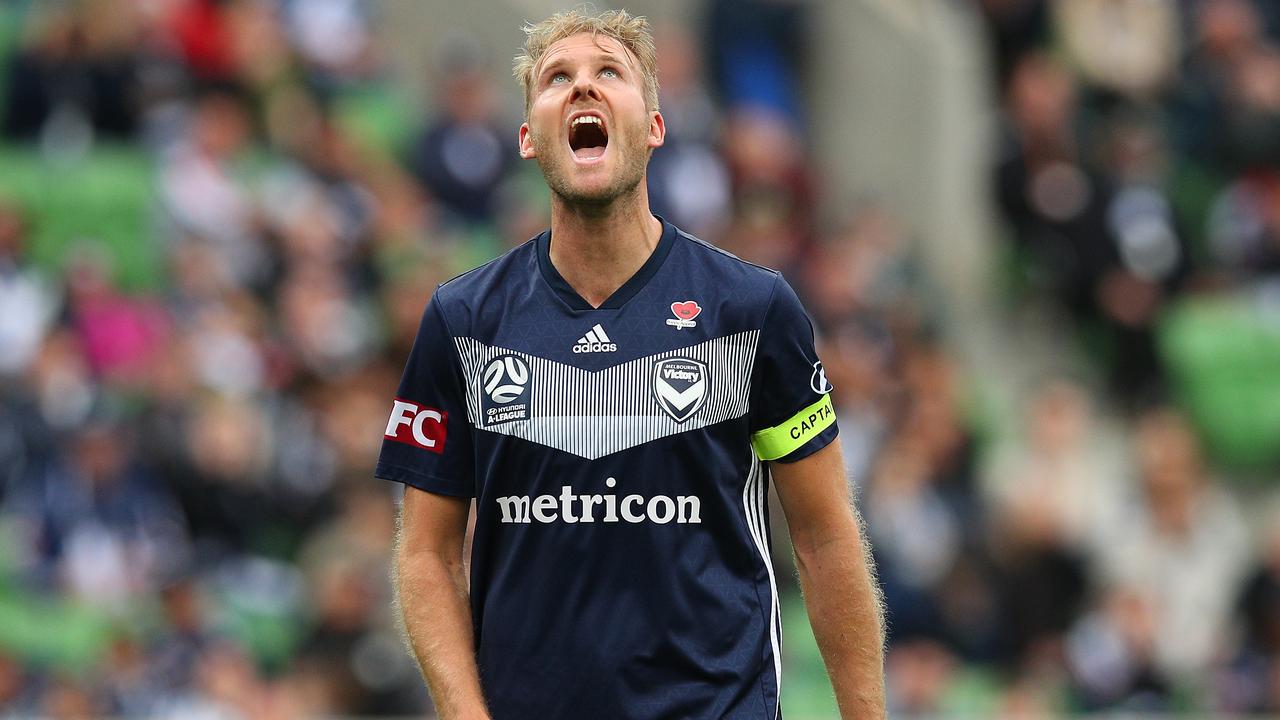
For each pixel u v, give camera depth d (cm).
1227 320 4497
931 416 3959
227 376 3369
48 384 3234
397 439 1191
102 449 3155
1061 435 4081
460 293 1186
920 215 5019
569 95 1145
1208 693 3538
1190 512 3981
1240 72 4922
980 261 5003
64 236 3759
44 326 3406
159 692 2886
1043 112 4575
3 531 3131
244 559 3228
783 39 4903
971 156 5062
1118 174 4556
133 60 3972
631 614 1138
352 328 3653
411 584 1187
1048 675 3475
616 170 1141
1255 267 4719
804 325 1176
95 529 3127
